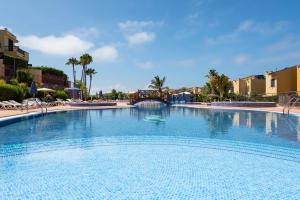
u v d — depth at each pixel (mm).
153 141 10008
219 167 6645
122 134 11555
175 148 8844
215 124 15047
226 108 27875
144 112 24578
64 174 6094
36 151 8320
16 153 8039
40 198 4766
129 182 5566
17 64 38500
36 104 24188
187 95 48312
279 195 4891
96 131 12430
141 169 6461
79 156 7719
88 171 6305
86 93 47656
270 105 29125
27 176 5965
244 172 6242
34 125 14250
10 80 30594
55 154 7961
